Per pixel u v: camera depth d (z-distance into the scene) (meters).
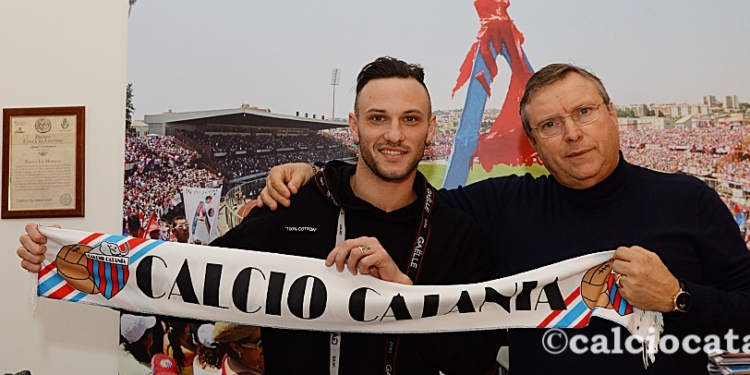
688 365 1.40
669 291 1.26
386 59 1.43
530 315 1.39
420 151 1.37
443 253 1.42
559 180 1.45
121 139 2.00
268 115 1.97
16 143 2.02
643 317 1.35
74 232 1.46
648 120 1.88
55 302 2.02
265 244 1.44
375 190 1.42
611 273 1.38
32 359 2.02
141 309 1.45
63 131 2.00
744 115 1.85
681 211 1.39
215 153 1.97
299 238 1.43
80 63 2.02
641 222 1.39
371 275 1.38
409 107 1.34
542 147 1.42
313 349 1.41
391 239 1.42
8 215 2.00
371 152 1.36
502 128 1.89
